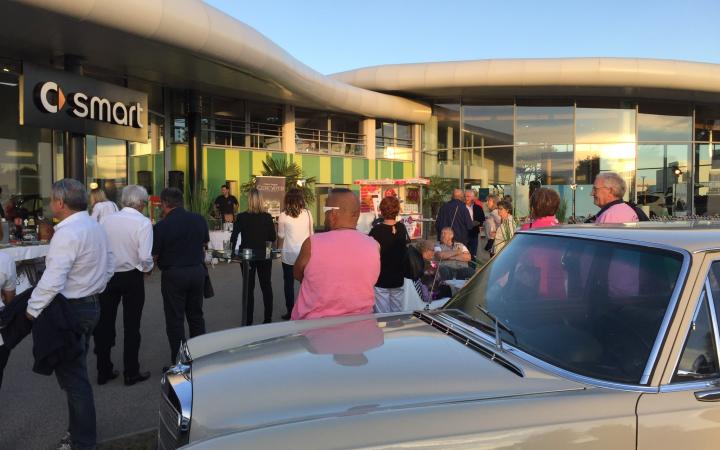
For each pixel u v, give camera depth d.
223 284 10.34
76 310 3.49
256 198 6.62
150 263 4.75
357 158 22.59
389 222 4.87
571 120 22.17
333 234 3.38
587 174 22.12
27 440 3.77
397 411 1.79
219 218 14.71
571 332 2.31
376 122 23.39
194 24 11.79
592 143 22.09
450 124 23.45
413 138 24.23
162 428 2.33
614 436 1.78
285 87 16.73
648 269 2.26
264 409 1.89
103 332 4.81
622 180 4.75
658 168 22.20
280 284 10.44
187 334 6.50
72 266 3.47
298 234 7.05
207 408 1.96
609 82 19.59
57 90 10.84
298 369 2.18
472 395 1.90
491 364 2.17
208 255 9.12
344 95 20.06
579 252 2.62
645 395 1.89
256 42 13.80
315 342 2.52
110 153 14.18
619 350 2.11
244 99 19.22
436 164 23.84
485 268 3.15
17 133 12.63
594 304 2.38
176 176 15.34
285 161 19.16
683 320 2.04
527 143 22.45
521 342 2.37
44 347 3.29
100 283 3.68
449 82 20.78
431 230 22.09
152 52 12.38
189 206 14.88
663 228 2.61
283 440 1.66
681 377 1.96
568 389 1.95
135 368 4.85
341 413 1.81
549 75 19.73
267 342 2.60
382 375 2.07
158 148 16.72
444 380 2.02
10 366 5.42
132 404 4.41
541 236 2.96
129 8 10.44
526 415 1.79
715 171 22.73
